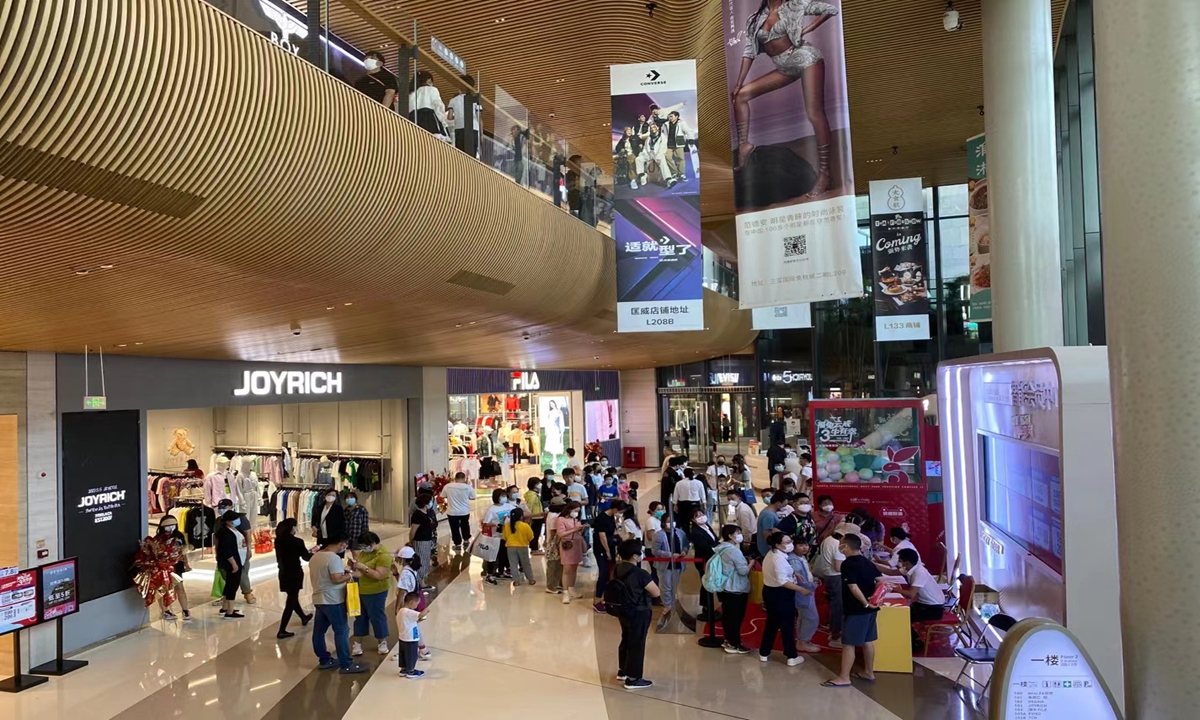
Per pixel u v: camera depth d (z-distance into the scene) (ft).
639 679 22.44
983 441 29.91
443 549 42.68
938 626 26.68
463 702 21.36
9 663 24.45
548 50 34.53
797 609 24.88
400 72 20.39
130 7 11.66
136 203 13.08
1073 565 18.10
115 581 28.60
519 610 30.86
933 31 35.40
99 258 15.21
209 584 36.37
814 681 22.47
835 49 22.04
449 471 55.47
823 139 22.13
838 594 25.34
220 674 23.97
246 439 54.95
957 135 50.85
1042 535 23.00
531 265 26.25
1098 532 18.03
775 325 51.39
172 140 12.75
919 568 24.35
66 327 22.25
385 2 30.17
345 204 17.30
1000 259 31.19
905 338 42.70
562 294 29.94
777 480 52.60
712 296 51.47
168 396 32.78
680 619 29.09
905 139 51.67
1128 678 9.67
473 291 24.77
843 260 21.77
